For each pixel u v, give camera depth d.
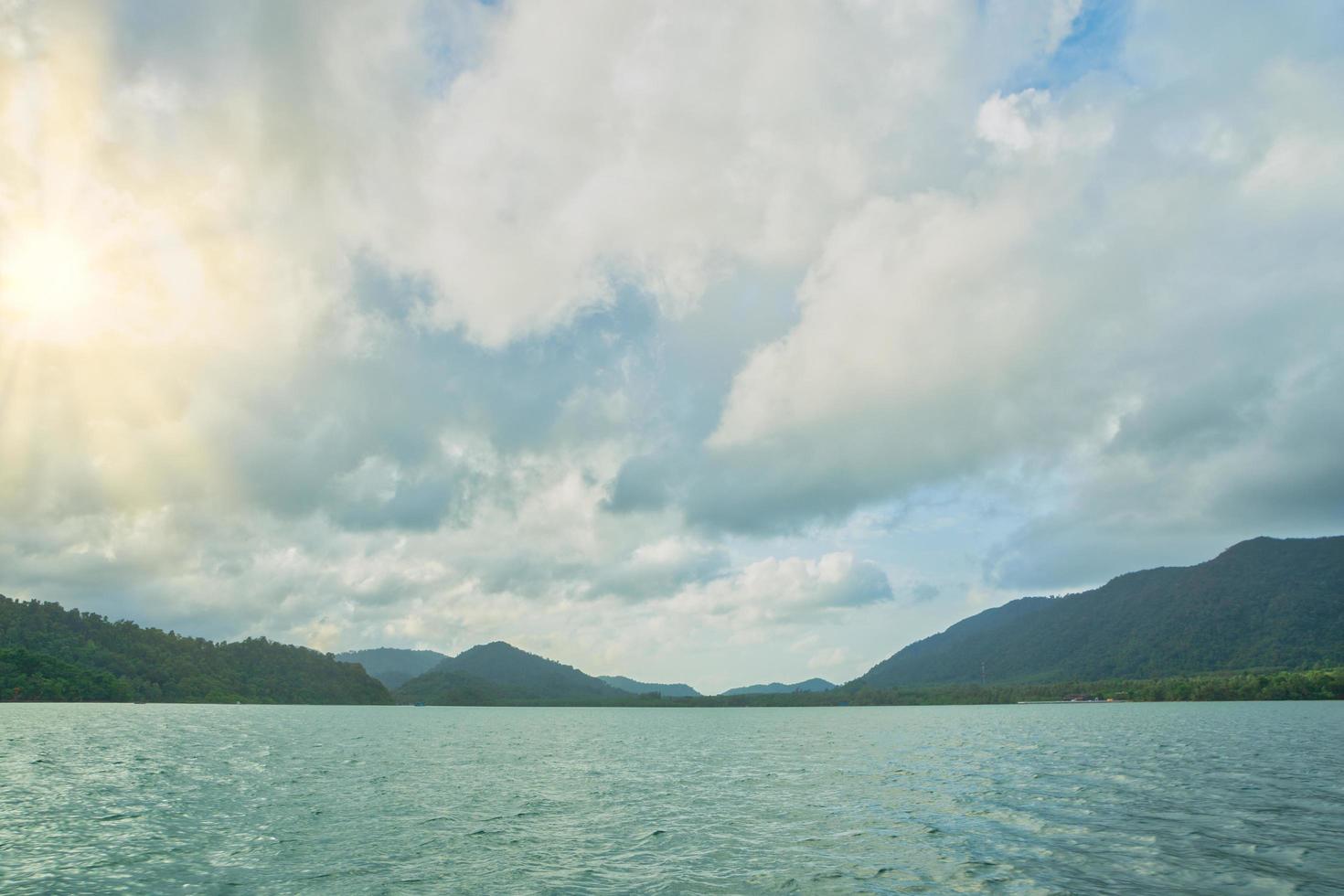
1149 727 122.00
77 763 62.78
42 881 26.50
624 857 30.52
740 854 30.91
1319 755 69.06
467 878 27.14
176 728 116.25
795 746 99.56
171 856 30.28
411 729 145.62
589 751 92.31
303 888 25.81
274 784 53.19
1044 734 112.69
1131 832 34.12
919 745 96.50
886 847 31.94
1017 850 30.80
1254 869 27.09
